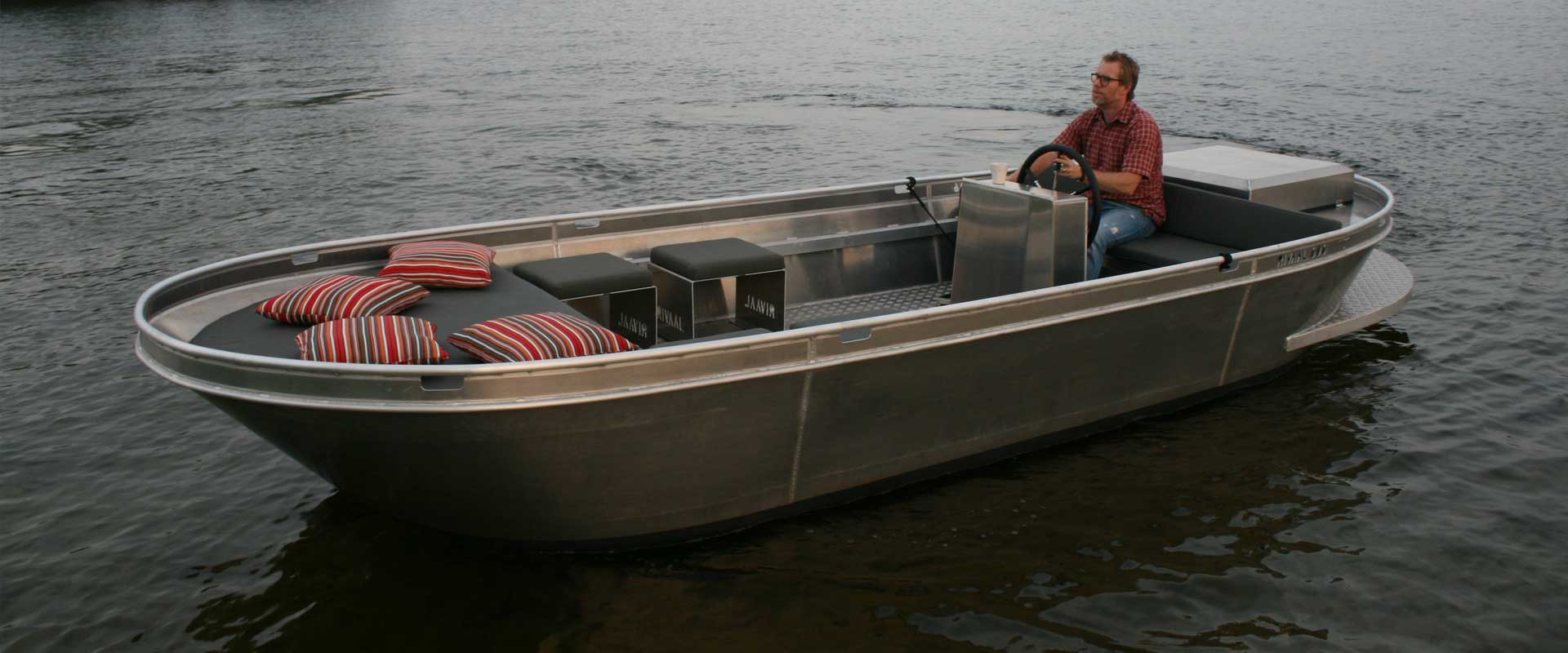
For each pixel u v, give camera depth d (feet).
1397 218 27.32
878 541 12.45
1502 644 10.77
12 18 100.94
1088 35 82.53
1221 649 10.68
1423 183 31.53
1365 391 16.66
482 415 10.08
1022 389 13.43
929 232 18.02
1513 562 12.19
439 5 125.80
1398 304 17.44
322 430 10.50
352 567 12.05
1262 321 15.43
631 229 15.51
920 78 60.49
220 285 12.87
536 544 11.91
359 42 82.94
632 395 10.39
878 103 51.78
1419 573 11.98
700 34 89.76
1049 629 10.96
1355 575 11.94
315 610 11.28
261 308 12.16
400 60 71.61
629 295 14.03
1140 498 13.48
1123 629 10.98
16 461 14.99
